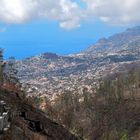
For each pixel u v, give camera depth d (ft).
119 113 604.49
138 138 526.98
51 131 242.78
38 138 211.61
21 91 305.12
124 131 556.51
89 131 561.84
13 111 207.00
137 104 621.72
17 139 185.16
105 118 598.34
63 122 426.51
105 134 555.28
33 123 224.12
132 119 582.35
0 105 193.26
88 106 634.84
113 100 645.10
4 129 174.09
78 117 595.88
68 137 268.62
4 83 290.76
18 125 198.90
